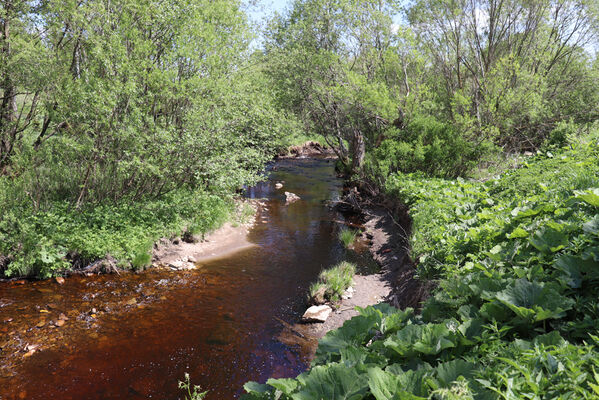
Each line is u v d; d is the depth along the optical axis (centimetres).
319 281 755
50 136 940
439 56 1903
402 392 186
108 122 843
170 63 952
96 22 818
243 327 596
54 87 839
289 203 1504
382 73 1748
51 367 480
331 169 2409
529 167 924
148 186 1030
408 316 312
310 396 204
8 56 849
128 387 450
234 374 482
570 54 1980
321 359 271
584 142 1054
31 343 526
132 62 851
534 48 1892
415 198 1025
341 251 971
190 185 1173
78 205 883
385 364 238
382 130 1650
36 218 776
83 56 913
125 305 651
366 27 1669
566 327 248
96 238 800
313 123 1878
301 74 1639
